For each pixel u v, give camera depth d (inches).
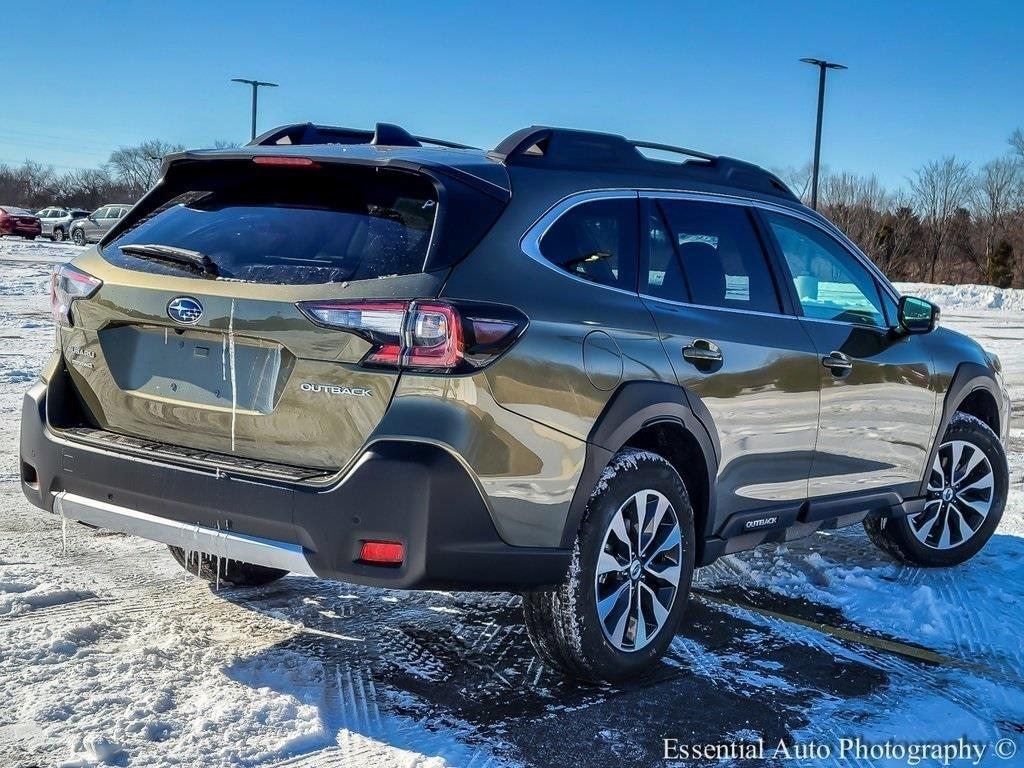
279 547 128.5
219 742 123.7
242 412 133.1
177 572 184.4
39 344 474.0
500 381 128.4
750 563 213.2
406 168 134.5
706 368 156.4
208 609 167.9
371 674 147.2
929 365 204.7
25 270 941.2
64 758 117.3
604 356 140.9
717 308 164.1
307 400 128.7
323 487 126.4
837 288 192.1
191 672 143.3
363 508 124.7
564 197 146.6
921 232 2701.8
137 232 150.6
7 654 144.2
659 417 148.5
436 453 124.7
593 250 148.2
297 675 144.9
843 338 184.9
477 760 124.7
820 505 185.0
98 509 141.3
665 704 144.1
